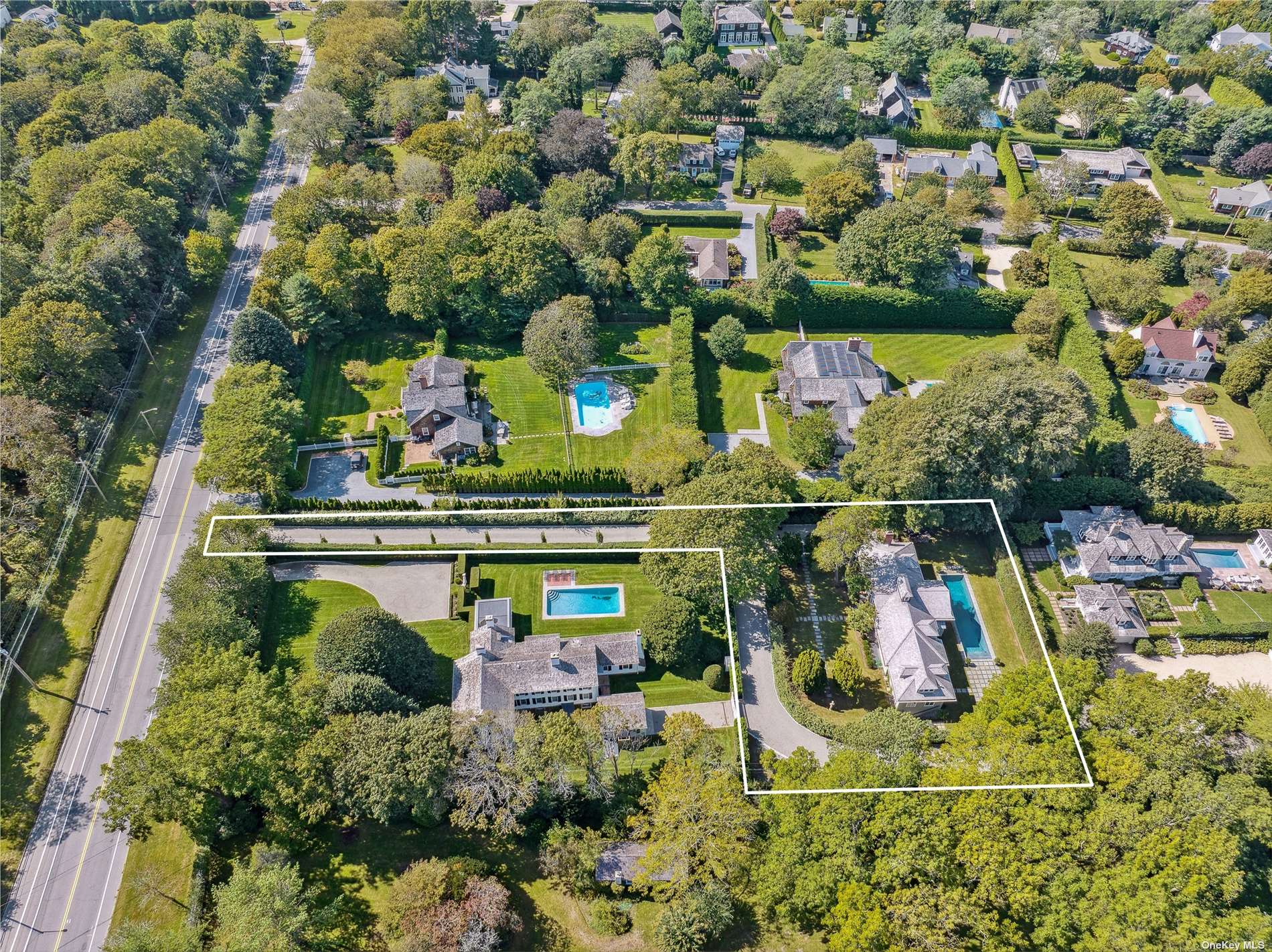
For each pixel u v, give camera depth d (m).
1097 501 125.81
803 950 81.69
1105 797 83.62
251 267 173.38
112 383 137.88
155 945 74.12
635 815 89.06
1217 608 115.44
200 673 92.19
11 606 108.50
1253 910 73.81
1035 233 189.75
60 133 181.50
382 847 88.81
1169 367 152.62
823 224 189.50
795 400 143.25
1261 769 87.38
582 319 147.88
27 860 89.06
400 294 151.12
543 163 197.25
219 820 88.00
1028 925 78.44
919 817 81.19
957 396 120.06
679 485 124.06
